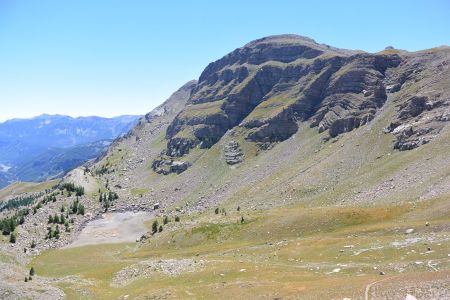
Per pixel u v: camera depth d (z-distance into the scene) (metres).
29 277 115.69
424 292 47.75
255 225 141.38
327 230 119.88
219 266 93.25
